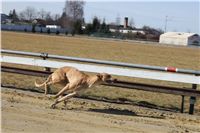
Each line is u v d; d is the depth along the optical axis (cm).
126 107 1222
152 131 957
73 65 1320
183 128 1023
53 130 877
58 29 11538
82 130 900
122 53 4341
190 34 12712
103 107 1195
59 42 5597
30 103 1156
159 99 1462
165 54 4947
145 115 1140
